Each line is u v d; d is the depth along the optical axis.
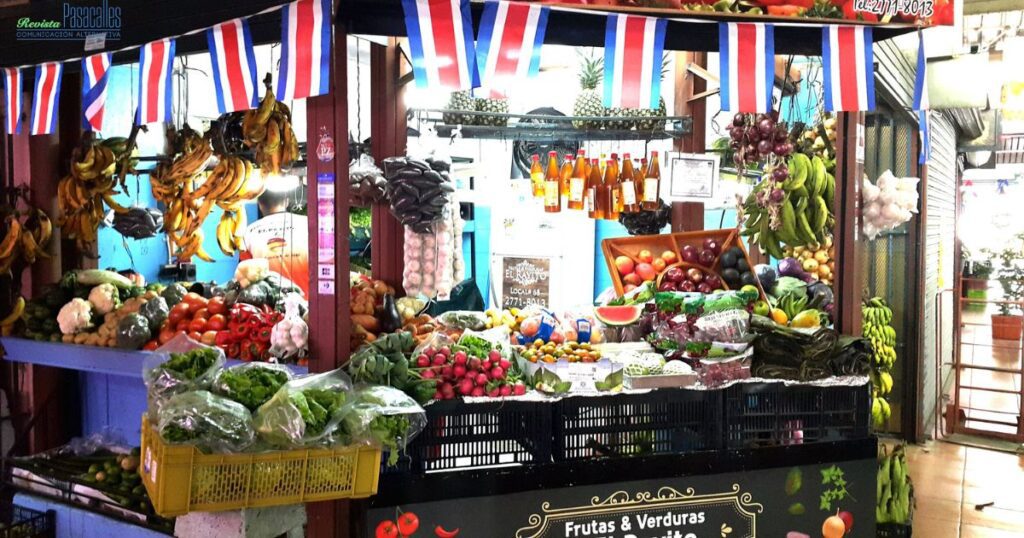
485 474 3.29
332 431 2.93
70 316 4.52
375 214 4.82
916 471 6.43
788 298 4.43
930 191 7.89
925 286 7.45
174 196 4.69
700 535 3.57
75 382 5.13
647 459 3.48
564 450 3.43
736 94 3.44
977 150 10.74
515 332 4.04
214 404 2.81
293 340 3.52
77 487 4.16
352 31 3.39
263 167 4.07
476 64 3.08
